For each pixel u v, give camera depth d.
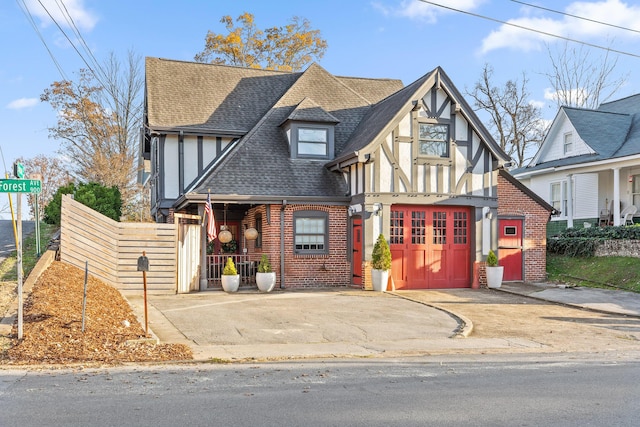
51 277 13.48
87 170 36.47
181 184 21.53
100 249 16.14
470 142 19.41
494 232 19.52
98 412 5.85
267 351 9.62
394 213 18.83
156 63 24.08
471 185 19.30
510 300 16.59
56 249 16.98
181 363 8.59
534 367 8.51
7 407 6.02
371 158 18.09
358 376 7.74
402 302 15.58
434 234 19.23
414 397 6.58
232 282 17.27
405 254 18.86
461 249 19.47
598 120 27.62
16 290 12.65
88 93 36.12
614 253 20.52
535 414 5.91
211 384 7.16
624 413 5.96
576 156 27.08
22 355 8.50
